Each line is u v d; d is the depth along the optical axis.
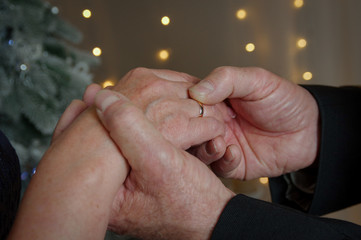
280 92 0.47
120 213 0.38
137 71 0.45
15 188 0.36
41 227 0.32
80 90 1.06
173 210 0.37
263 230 0.35
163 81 0.44
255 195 1.41
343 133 0.48
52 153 0.36
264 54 1.87
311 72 1.73
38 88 0.97
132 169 0.36
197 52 2.02
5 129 0.99
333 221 0.36
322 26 1.67
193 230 0.37
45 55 1.07
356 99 0.50
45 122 0.94
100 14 2.10
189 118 0.43
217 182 0.38
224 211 0.36
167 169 0.36
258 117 0.49
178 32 2.03
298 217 0.35
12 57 0.94
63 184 0.34
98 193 0.35
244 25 1.91
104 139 0.36
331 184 0.48
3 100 0.93
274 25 1.83
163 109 0.42
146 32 2.07
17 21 0.96
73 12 2.10
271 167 0.52
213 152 0.45
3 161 0.36
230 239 0.35
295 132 0.50
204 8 1.97
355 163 0.49
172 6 2.02
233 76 0.45
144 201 0.37
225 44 1.96
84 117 0.38
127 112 0.35
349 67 1.60
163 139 0.36
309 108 0.49
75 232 0.33
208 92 0.44
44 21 1.12
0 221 0.33
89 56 1.30
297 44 1.76
